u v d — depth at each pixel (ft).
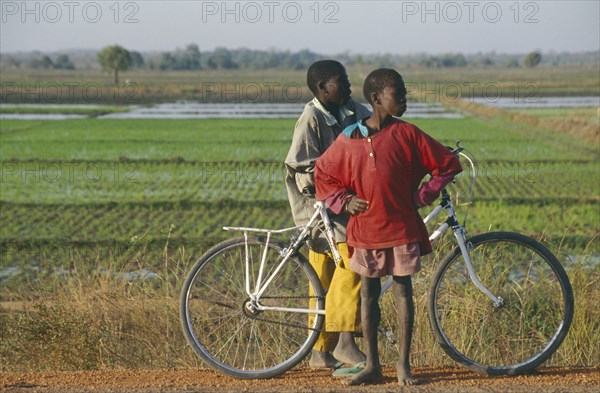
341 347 26.73
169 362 32.30
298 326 26.66
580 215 97.19
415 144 24.17
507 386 23.95
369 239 24.34
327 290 27.30
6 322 42.83
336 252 26.30
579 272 34.76
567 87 490.90
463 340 28.07
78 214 100.68
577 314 31.76
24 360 34.55
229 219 97.35
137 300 36.40
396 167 24.02
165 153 169.78
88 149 178.60
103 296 37.63
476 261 27.81
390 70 24.14
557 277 26.16
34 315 40.09
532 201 106.83
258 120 271.69
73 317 35.35
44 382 24.86
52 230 90.07
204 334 30.99
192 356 31.76
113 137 208.85
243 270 29.81
